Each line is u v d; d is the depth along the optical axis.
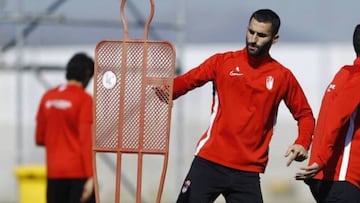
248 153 26.48
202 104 85.06
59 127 35.31
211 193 26.77
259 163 26.61
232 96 26.48
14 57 69.31
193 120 84.44
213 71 26.73
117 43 26.59
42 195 43.72
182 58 57.56
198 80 26.77
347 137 26.78
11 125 89.69
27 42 69.50
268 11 26.42
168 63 26.44
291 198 88.31
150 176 83.31
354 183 26.80
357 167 26.78
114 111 26.62
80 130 34.69
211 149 26.66
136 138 26.50
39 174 43.53
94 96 26.67
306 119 26.92
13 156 88.88
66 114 35.12
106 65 26.66
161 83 26.42
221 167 26.58
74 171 35.28
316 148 26.59
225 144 26.55
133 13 63.16
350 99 25.97
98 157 76.25
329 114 26.09
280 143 88.50
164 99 26.45
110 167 70.19
